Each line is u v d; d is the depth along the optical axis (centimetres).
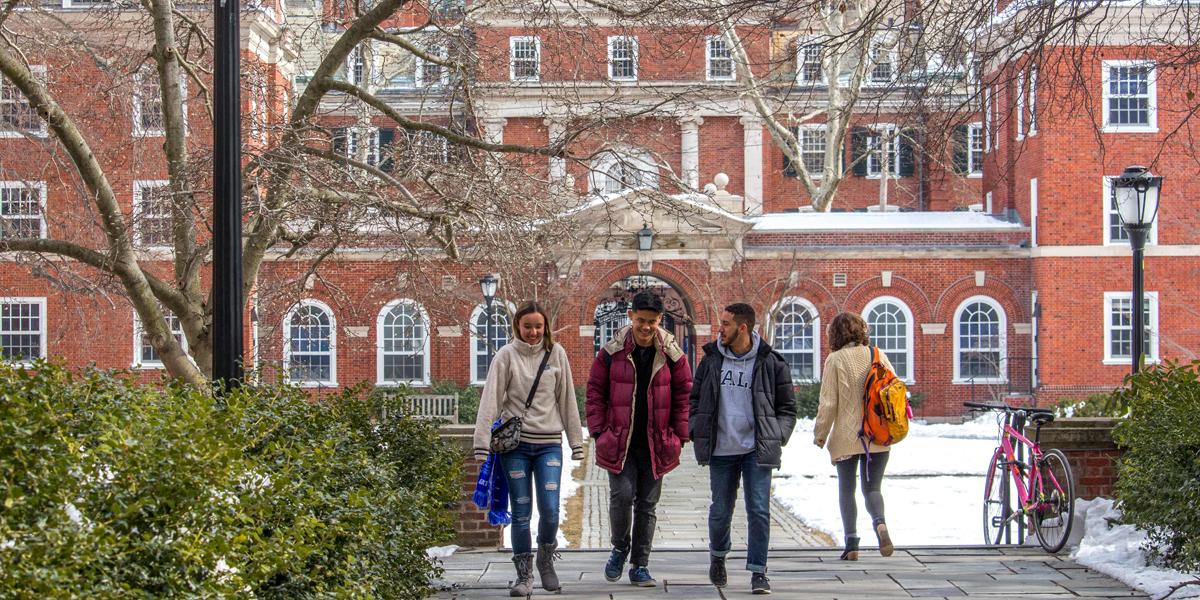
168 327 1350
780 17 1415
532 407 976
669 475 2722
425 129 1440
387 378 4044
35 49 1719
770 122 4000
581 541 1789
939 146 1463
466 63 1534
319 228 1479
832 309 4097
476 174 1443
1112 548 1127
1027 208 4116
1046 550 1203
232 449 611
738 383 986
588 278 3988
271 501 646
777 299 4075
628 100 1794
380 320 4009
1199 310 3934
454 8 1614
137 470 551
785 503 2238
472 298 2300
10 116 1903
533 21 1620
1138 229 1513
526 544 976
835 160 3981
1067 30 1391
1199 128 3859
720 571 1005
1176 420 1010
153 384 838
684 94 1603
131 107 1764
